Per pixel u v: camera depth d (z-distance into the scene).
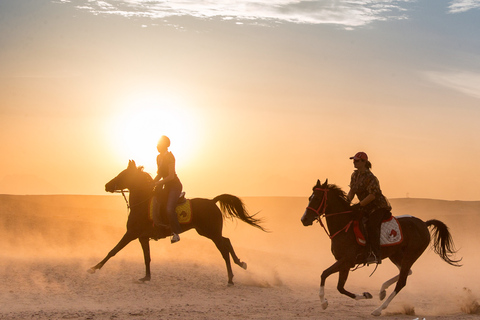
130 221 14.66
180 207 14.70
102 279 14.86
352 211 12.13
